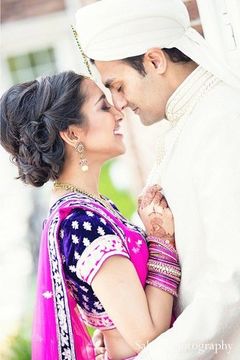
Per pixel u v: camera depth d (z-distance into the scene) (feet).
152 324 6.88
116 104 7.41
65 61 26.86
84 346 7.41
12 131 7.52
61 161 7.48
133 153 15.21
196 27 9.12
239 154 6.62
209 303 6.53
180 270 7.24
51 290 7.32
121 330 6.91
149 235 7.42
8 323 17.46
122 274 6.88
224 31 8.25
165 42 7.04
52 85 7.40
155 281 7.14
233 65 8.21
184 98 7.16
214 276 6.59
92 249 6.93
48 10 26.68
